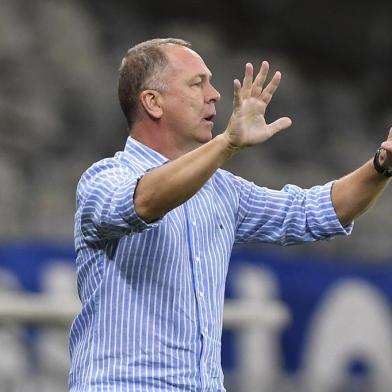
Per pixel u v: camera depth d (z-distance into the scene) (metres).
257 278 31.48
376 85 66.81
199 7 66.75
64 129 50.25
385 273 34.16
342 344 32.91
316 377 31.97
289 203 13.65
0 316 24.16
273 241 13.66
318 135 59.44
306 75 67.56
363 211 13.66
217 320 12.50
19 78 50.28
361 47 69.06
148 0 64.50
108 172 12.13
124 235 11.87
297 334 31.95
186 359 12.09
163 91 12.76
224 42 64.50
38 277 28.17
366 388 33.06
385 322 33.91
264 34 67.69
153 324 12.09
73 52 53.88
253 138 11.35
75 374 12.36
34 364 25.55
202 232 12.59
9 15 52.81
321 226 13.57
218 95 12.98
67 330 25.81
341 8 69.81
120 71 13.10
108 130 51.69
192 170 11.14
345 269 33.34
